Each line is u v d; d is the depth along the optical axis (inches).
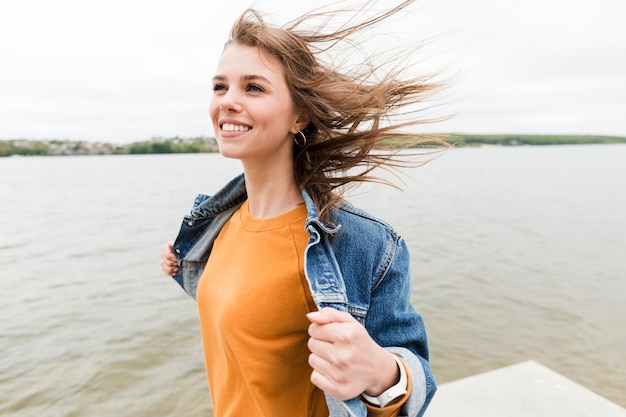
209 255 51.6
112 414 165.5
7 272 354.6
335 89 39.1
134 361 203.6
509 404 85.9
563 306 277.3
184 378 189.0
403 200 852.0
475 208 753.6
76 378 189.3
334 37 41.7
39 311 266.2
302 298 37.0
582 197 963.3
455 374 192.7
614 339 231.1
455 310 266.8
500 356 210.1
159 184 1259.8
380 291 37.8
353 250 37.4
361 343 28.2
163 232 530.3
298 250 38.2
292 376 38.7
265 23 38.9
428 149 45.1
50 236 511.2
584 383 188.5
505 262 387.2
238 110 37.4
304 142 42.3
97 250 434.3
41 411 168.6
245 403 40.6
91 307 272.4
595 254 426.6
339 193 43.3
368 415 31.2
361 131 42.0
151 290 304.5
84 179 1496.1
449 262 382.6
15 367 199.0
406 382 30.9
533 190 1111.0
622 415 82.5
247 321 37.8
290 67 38.0
